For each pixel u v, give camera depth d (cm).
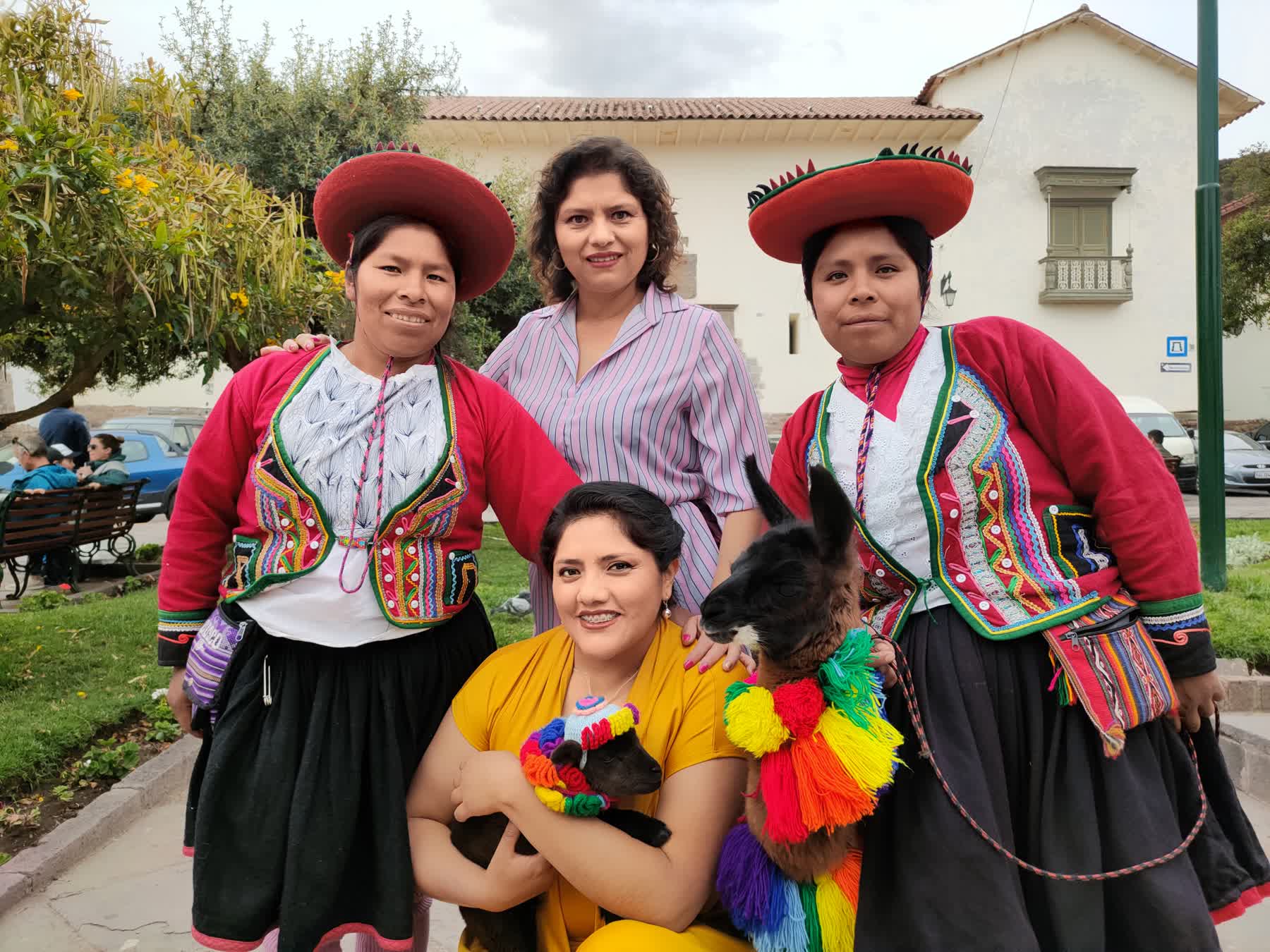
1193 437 1694
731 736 169
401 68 1134
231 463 210
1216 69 661
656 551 191
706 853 181
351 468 199
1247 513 1359
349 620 196
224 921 190
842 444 204
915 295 203
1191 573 181
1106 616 180
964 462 190
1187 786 186
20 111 407
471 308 1270
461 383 217
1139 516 182
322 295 582
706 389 241
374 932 195
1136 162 1952
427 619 202
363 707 198
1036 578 185
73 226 417
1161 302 1970
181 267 455
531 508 217
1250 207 2081
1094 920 169
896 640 190
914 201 199
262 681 198
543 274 272
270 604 198
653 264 257
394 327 203
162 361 647
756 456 245
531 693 201
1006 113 1923
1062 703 176
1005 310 1952
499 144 1769
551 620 250
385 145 218
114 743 430
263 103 1075
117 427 1320
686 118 1745
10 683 490
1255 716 443
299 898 188
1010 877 169
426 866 193
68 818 360
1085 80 1934
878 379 208
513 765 184
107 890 313
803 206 202
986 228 1939
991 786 175
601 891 174
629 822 181
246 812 193
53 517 758
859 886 178
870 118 1788
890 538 195
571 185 244
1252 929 278
